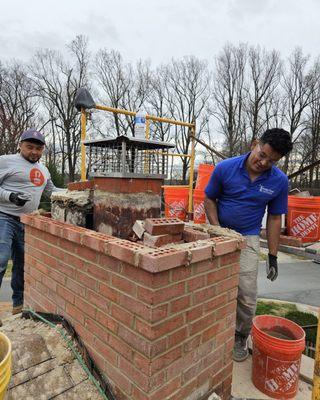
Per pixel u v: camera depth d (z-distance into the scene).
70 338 2.31
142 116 4.91
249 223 2.71
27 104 24.53
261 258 8.62
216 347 2.14
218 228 2.43
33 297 2.89
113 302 1.93
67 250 2.36
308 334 4.46
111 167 2.40
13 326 2.64
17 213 3.45
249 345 3.07
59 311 2.50
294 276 7.21
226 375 2.27
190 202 5.22
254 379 2.57
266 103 31.72
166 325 1.76
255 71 31.39
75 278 2.28
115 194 2.28
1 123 13.84
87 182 2.69
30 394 1.93
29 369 2.06
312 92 30.38
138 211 2.32
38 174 3.63
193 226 2.53
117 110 4.60
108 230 2.35
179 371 1.88
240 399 2.33
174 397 1.87
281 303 5.59
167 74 32.88
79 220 2.58
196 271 1.90
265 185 2.63
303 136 30.53
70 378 2.08
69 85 30.75
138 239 2.15
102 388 2.01
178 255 1.73
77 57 32.03
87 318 2.16
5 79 25.08
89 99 4.11
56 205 2.84
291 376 2.40
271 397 2.44
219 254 2.01
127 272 1.81
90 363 2.12
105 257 1.98
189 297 1.88
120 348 1.89
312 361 2.92
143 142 2.24
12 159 3.49
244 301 2.71
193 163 6.11
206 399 2.11
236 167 2.68
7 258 3.40
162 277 1.69
